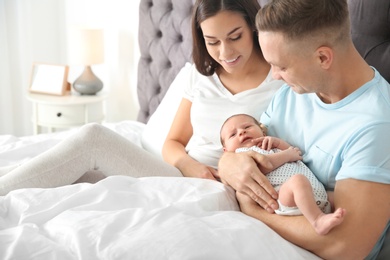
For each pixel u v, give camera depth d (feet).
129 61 11.07
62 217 4.12
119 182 4.76
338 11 3.87
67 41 12.48
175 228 3.86
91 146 5.31
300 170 4.46
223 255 3.72
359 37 5.24
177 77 7.63
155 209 4.15
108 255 3.59
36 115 10.77
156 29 9.04
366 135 3.99
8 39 11.90
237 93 5.95
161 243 3.69
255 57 5.91
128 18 10.78
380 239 4.37
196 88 6.24
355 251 3.85
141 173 5.50
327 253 3.97
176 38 8.52
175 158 5.98
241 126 5.23
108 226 3.89
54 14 12.42
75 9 12.02
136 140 7.97
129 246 3.65
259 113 5.75
